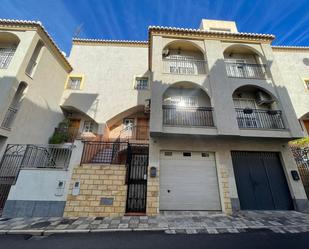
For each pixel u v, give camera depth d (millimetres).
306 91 11789
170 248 4215
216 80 8516
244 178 8008
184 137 8023
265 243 4418
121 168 7203
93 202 6676
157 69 8578
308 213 7129
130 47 14555
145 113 12555
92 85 12805
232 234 5000
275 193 7859
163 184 7707
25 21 9578
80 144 7398
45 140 10359
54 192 6648
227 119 7688
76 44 14453
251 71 9789
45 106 10484
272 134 7629
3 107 7758
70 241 4570
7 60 9328
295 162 8250
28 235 4926
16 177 6902
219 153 8102
